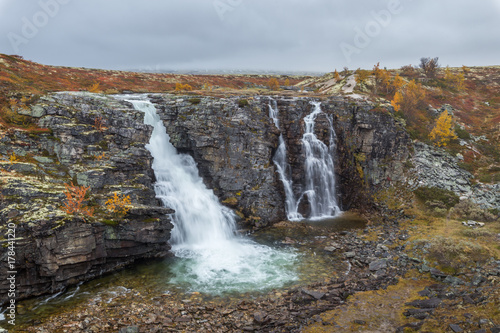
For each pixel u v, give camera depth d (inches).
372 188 1627.7
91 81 2207.2
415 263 946.1
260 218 1338.6
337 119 1715.1
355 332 617.6
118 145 1139.3
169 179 1273.4
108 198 941.8
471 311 633.0
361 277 882.1
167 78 3095.5
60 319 655.8
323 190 1620.3
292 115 1621.6
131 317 671.8
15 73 1752.0
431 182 1571.1
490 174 1654.8
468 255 912.3
